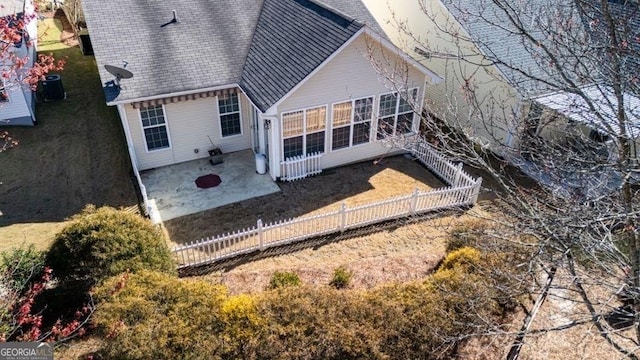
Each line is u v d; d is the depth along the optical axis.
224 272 12.81
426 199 15.27
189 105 16.91
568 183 8.08
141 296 9.30
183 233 14.30
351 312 9.28
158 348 8.36
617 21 6.82
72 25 29.61
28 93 20.05
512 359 9.74
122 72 15.24
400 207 15.05
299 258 13.45
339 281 12.08
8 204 15.44
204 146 18.09
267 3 19.91
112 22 17.02
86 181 16.75
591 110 7.30
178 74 16.48
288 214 15.34
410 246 14.12
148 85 15.83
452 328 9.30
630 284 7.21
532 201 9.48
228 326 8.87
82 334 9.60
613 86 6.70
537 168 8.91
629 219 7.12
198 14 18.45
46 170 17.28
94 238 10.59
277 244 13.87
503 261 10.62
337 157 17.91
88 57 27.06
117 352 8.31
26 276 10.31
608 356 10.46
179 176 17.17
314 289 9.93
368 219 14.79
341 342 8.75
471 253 11.27
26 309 8.70
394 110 17.86
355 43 15.36
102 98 22.62
